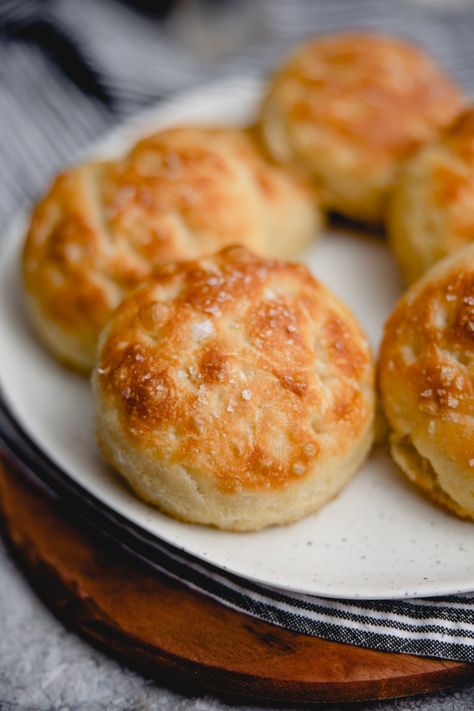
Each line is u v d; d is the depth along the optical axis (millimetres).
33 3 418
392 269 345
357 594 270
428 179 329
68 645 293
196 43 466
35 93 411
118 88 417
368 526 286
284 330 281
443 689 277
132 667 289
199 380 274
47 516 302
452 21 439
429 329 284
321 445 277
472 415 274
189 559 284
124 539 288
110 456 285
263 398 274
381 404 293
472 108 344
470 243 308
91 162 342
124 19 443
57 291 315
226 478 272
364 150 345
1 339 327
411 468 288
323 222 355
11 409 313
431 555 280
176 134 340
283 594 279
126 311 289
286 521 283
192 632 280
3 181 390
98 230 317
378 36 402
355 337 293
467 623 273
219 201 322
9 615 298
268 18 455
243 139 357
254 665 273
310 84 355
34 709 283
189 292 285
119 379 278
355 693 273
